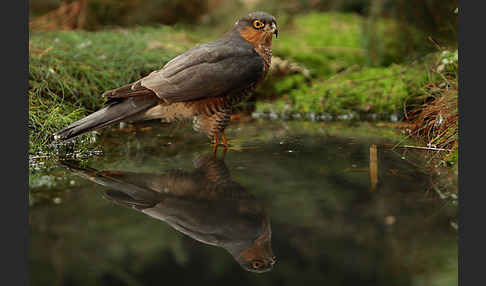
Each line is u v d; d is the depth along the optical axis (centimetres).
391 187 720
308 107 1232
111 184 745
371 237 572
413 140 962
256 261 540
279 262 534
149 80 856
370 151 894
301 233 591
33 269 516
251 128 1103
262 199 681
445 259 525
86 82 1148
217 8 1784
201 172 799
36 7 1641
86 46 1295
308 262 530
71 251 546
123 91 854
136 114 877
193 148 945
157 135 1045
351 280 492
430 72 1155
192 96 862
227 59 877
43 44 1250
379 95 1205
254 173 790
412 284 489
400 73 1248
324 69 1386
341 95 1238
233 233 593
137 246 563
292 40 1576
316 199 680
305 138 1002
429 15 1360
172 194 706
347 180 748
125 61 1239
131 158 879
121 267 527
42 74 1102
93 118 855
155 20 1688
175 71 859
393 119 1166
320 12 1820
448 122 910
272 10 1780
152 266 529
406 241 563
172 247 563
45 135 937
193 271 516
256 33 916
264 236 582
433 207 646
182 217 634
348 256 534
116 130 1086
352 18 1738
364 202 666
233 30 940
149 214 641
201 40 1487
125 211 648
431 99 1128
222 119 924
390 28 1408
